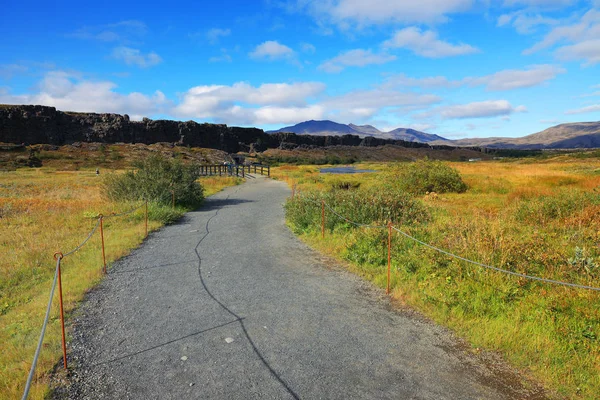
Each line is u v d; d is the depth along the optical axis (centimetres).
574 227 891
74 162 8475
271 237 1061
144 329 500
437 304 542
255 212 1541
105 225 1202
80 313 551
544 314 466
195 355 433
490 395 356
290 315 540
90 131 13800
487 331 459
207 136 17188
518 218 1078
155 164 1773
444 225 871
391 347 446
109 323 519
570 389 355
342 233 970
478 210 1176
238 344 458
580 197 1133
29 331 492
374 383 377
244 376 392
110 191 1691
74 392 366
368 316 532
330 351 439
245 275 726
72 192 2352
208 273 740
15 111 12212
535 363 398
